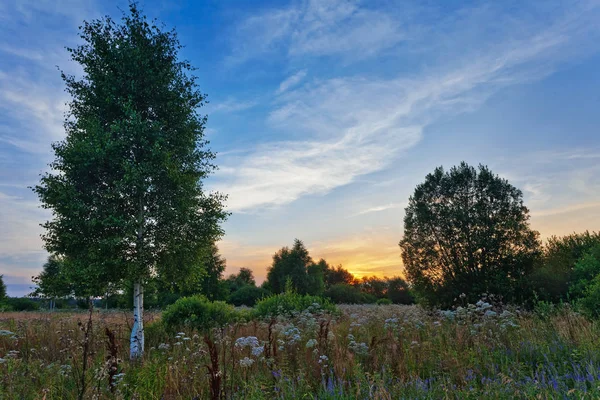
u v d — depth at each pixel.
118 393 5.42
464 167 19.81
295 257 61.34
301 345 8.03
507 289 16.42
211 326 14.34
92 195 11.91
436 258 19.09
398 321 11.63
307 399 5.11
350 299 61.97
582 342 6.84
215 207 13.38
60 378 6.31
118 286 12.39
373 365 6.42
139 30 13.52
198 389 5.56
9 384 5.92
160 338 13.18
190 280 13.62
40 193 11.53
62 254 11.90
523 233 18.17
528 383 4.84
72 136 12.39
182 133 13.41
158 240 12.23
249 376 5.80
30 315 19.23
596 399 4.14
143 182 11.84
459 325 10.15
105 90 12.54
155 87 13.17
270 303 19.70
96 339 9.34
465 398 4.73
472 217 18.53
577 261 16.69
